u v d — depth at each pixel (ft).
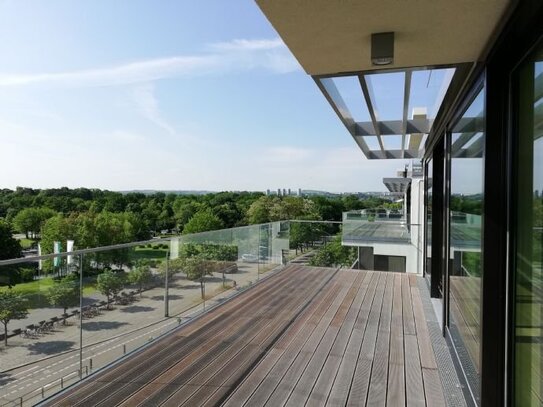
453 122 11.05
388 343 11.63
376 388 8.80
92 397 8.27
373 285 19.62
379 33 6.45
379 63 6.70
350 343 11.63
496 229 6.52
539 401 4.93
